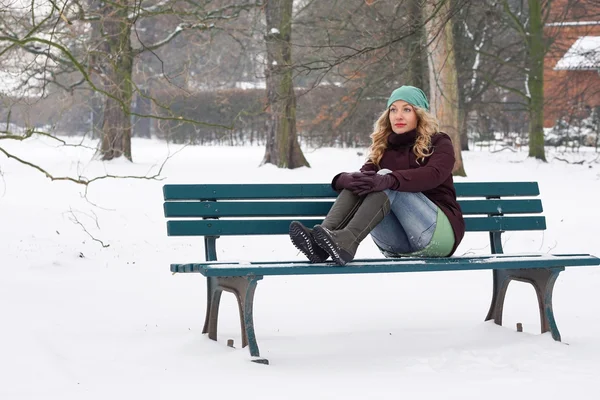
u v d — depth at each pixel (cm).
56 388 388
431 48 1825
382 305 650
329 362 460
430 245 509
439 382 416
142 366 436
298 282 746
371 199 475
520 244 941
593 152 2967
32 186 1424
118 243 909
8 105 987
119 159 2261
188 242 941
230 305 648
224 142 4172
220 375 420
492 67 3027
